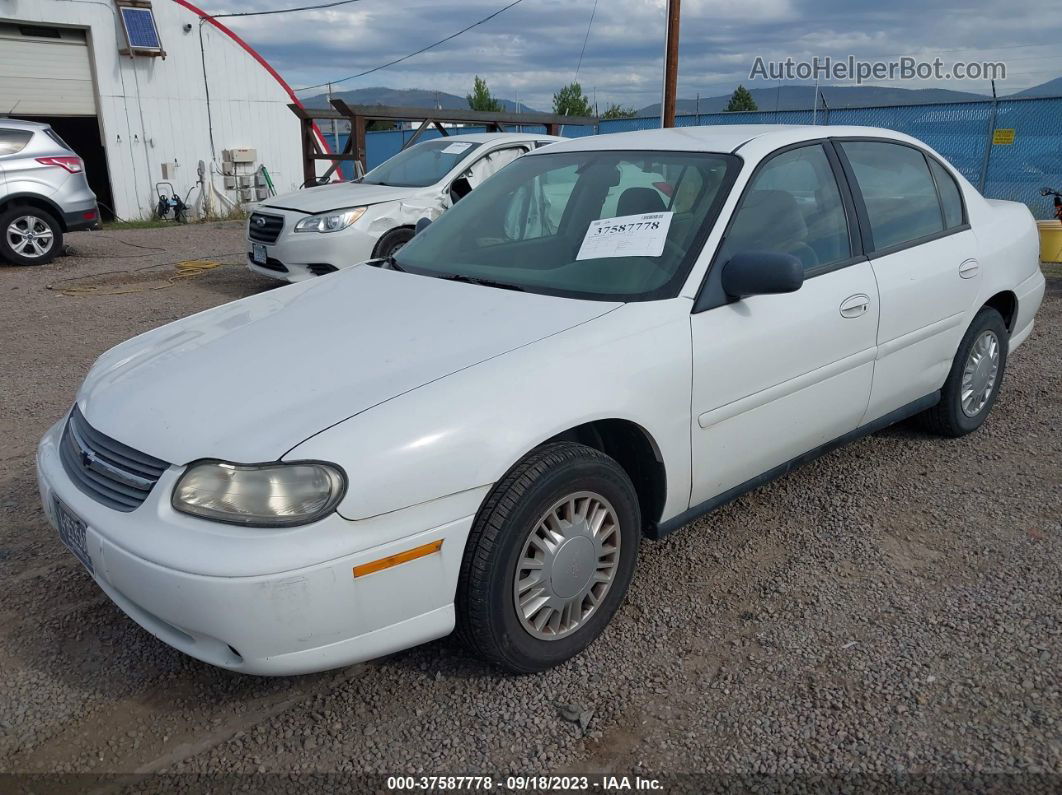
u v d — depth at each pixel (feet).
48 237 37.19
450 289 10.57
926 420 14.83
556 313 9.45
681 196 10.75
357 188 29.81
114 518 7.85
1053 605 9.95
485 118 46.80
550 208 11.96
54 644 9.64
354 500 7.30
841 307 11.19
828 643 9.38
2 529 12.28
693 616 9.99
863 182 12.34
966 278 13.47
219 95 65.98
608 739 8.05
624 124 63.62
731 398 10.03
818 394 11.22
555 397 8.38
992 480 13.43
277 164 70.64
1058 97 46.11
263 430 7.66
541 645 8.77
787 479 13.62
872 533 11.83
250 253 29.48
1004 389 17.97
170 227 58.59
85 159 65.57
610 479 9.00
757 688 8.69
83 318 26.48
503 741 8.05
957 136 49.73
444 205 28.94
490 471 7.91
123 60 60.80
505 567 8.16
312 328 9.85
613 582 9.41
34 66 58.13
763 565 11.07
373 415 7.67
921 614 9.86
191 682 8.99
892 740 7.90
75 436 8.99
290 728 8.29
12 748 8.06
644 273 10.02
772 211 10.88
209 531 7.31
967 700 8.39
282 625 7.23
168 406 8.39
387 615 7.69
